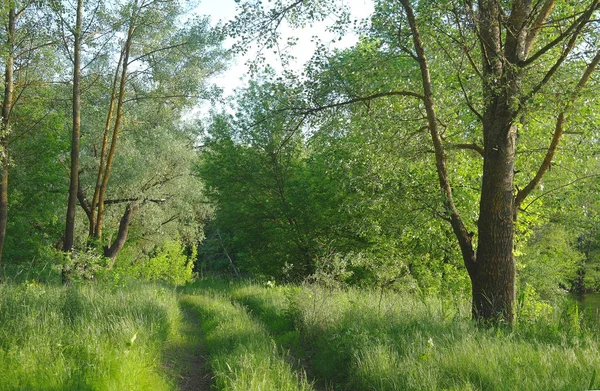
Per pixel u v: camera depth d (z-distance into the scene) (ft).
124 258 96.32
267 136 66.85
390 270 55.31
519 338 24.77
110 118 64.80
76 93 56.65
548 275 80.53
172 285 84.17
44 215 75.00
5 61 54.95
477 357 19.80
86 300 31.12
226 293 58.65
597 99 33.88
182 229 102.89
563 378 17.33
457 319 28.81
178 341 30.63
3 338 22.18
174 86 68.44
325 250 63.98
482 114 34.24
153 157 78.38
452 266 59.98
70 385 17.62
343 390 21.74
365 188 38.55
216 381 21.33
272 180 70.28
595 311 29.55
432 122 33.94
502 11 31.09
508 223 31.09
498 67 31.24
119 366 19.39
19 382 17.88
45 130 71.67
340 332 27.50
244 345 26.45
